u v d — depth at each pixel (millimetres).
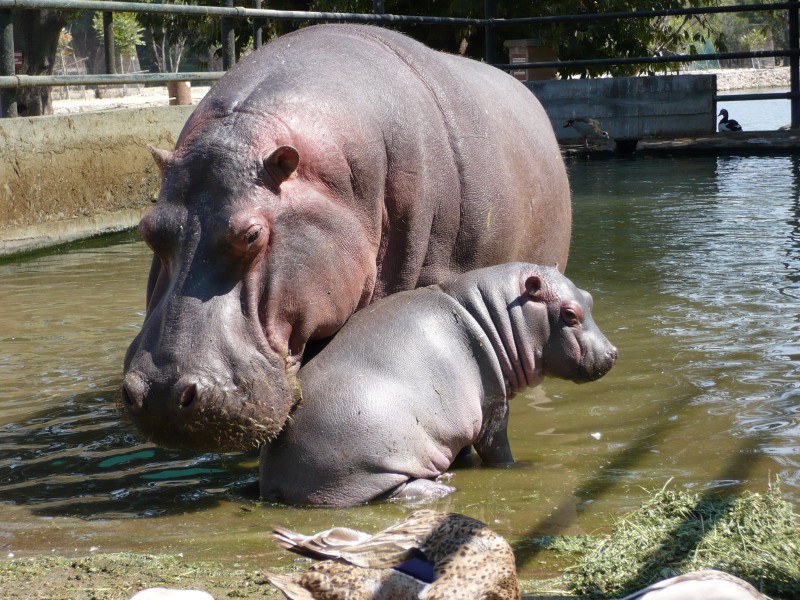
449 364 5945
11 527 5148
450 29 24844
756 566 4355
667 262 10992
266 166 5574
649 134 21812
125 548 4855
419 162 6566
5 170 11938
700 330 8422
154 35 25156
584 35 24500
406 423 5652
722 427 6324
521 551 4672
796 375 7242
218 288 5367
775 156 19953
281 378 5418
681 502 5055
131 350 5453
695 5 25703
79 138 12992
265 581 4336
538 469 5852
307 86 6105
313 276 5688
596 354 6215
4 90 12258
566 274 10586
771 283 9875
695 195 15570
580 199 15648
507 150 7500
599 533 4883
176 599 3334
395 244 6535
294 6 24453
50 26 22625
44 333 8773
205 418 5109
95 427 6680
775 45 75875
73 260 12000
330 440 5531
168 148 14523
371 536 3461
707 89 21719
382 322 5996
